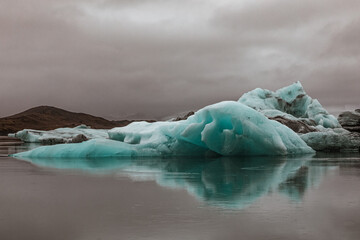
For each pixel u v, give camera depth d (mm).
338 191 8195
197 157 19703
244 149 20266
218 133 19797
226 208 6426
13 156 21062
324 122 32375
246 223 5418
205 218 5727
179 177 11000
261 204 6746
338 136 25281
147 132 22062
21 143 45500
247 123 19500
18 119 142000
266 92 36219
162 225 5348
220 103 20625
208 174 11773
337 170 12922
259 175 11453
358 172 12211
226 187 8898
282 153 20656
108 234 4941
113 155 19875
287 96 36469
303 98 35625
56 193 8141
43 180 10398
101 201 7168
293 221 5520
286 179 10430
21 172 12500
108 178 10789
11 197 7660
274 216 5824
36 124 141750
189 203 6891
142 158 19109
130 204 6852
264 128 20156
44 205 6836
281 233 4930
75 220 5680
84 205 6793
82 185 9367
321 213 6012
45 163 16188
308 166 14484
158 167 14172
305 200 7129
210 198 7406
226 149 19781
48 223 5523
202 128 20047
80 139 32094
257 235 4848
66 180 10398
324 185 9172
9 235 4949
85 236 4871
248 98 34812
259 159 18234
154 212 6156
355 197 7441
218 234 4902
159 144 20625
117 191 8367
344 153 22906
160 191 8336
